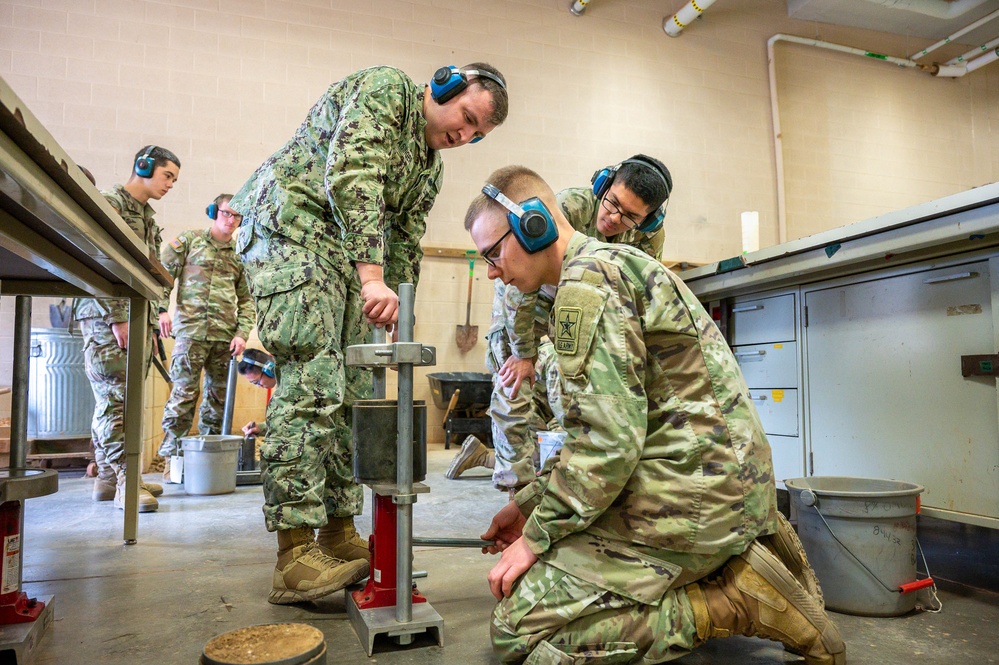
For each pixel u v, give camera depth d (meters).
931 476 1.70
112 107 4.50
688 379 1.04
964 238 1.55
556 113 5.54
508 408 2.50
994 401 1.56
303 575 1.34
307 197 1.42
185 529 2.19
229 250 3.48
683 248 5.80
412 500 1.16
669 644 0.99
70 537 2.06
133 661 1.09
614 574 0.99
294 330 1.35
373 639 1.12
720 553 1.01
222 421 3.59
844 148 6.38
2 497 1.10
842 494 1.36
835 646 1.03
